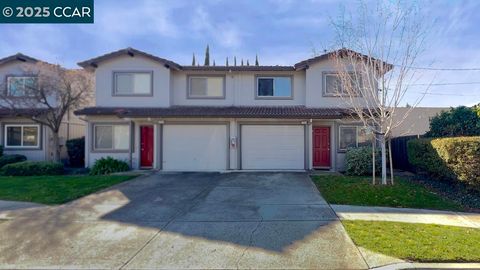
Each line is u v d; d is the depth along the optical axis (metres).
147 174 13.91
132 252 5.39
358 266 4.82
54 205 8.46
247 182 11.83
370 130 11.92
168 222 6.96
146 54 16.17
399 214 7.57
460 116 11.88
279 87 16.72
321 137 16.19
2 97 16.27
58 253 5.37
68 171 15.44
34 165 14.28
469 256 4.99
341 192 9.77
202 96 16.84
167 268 4.82
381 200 8.81
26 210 7.94
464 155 8.96
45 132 17.30
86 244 5.75
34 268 4.83
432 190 9.99
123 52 16.17
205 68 16.45
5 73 17.09
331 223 6.79
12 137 17.30
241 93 16.75
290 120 15.21
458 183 9.69
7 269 4.80
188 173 14.28
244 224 6.79
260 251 5.39
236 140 15.46
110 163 14.88
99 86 16.41
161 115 14.67
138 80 16.48
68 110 17.36
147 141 16.39
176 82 16.91
